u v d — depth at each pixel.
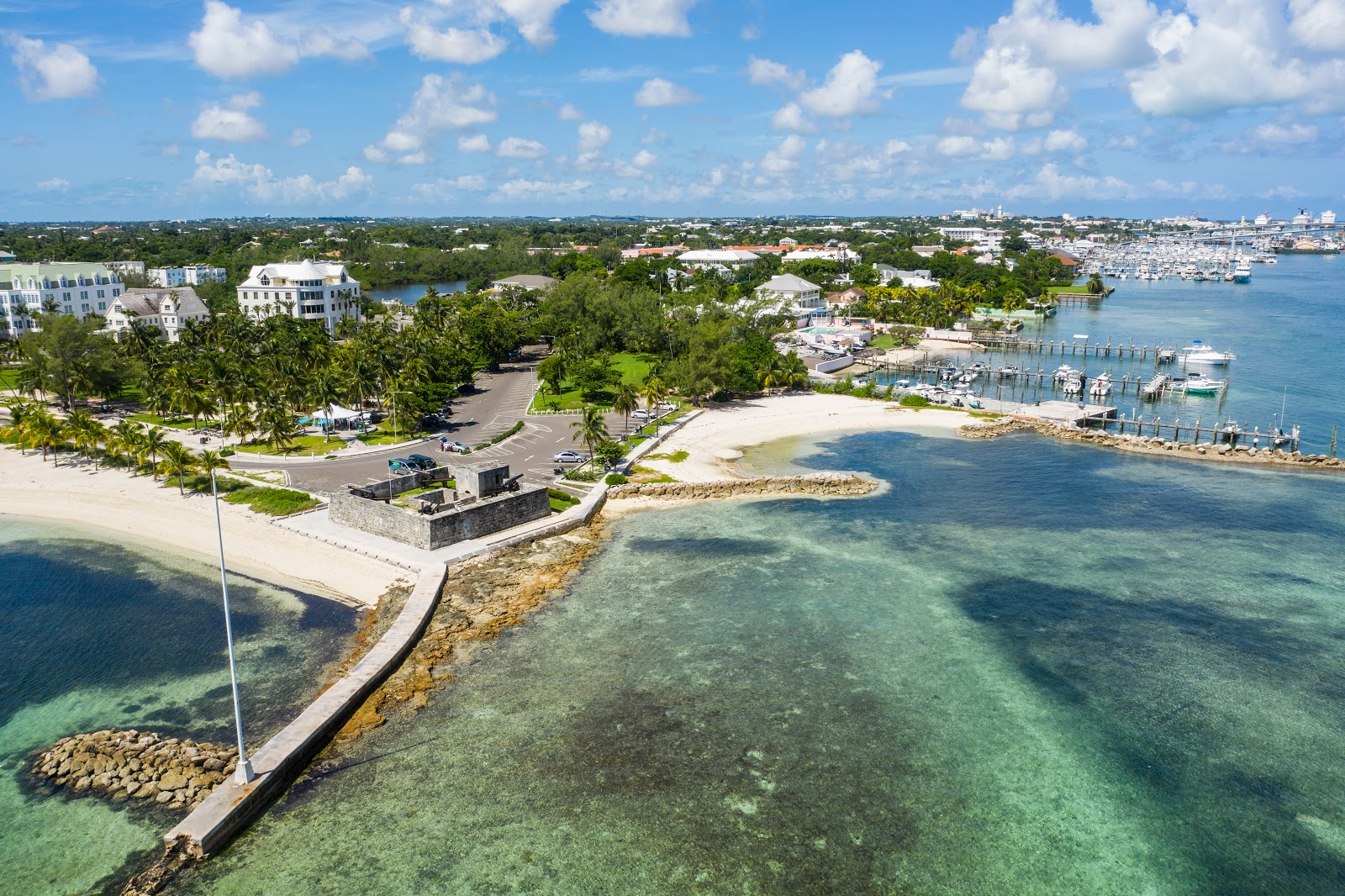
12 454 116.69
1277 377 180.38
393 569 77.44
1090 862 43.41
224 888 41.22
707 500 101.12
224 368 132.25
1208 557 83.31
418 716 55.41
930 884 41.78
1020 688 59.66
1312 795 48.62
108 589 74.06
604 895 40.81
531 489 90.25
